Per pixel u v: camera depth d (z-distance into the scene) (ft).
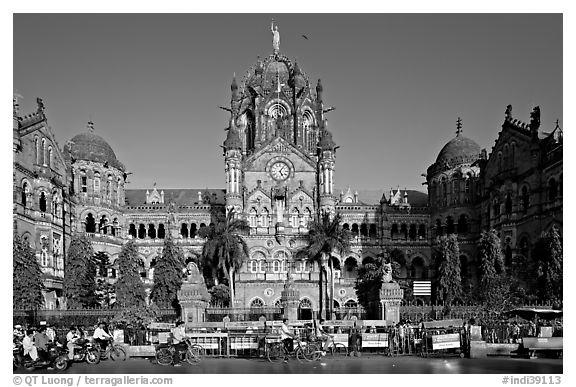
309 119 461.78
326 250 324.80
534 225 317.01
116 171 408.67
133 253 317.42
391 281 217.77
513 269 301.43
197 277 206.28
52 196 329.93
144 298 314.55
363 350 172.55
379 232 423.23
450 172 413.18
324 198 411.34
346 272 417.49
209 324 185.78
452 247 314.14
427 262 416.26
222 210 423.64
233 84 467.52
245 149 459.32
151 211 420.36
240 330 184.34
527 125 337.52
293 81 467.52
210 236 341.41
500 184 345.31
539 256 281.95
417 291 225.15
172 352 140.26
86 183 388.78
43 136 326.03
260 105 456.04
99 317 236.63
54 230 326.44
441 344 157.89
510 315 222.89
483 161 388.16
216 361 147.54
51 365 132.36
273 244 403.34
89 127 410.11
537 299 264.52
